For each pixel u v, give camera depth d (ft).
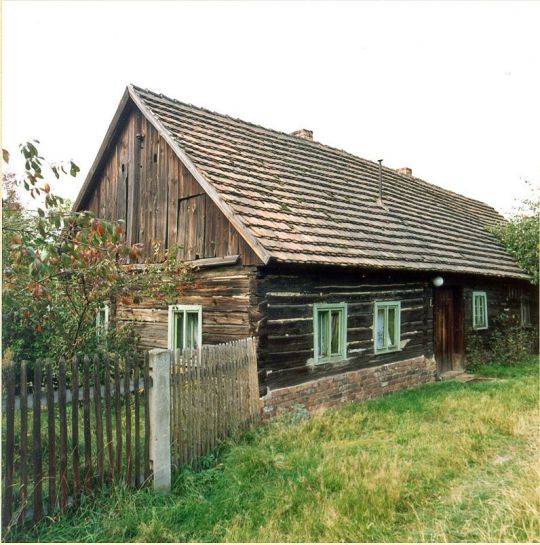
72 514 14.29
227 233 26.91
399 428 22.75
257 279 25.31
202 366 19.44
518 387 31.27
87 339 21.52
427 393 31.40
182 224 30.30
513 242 53.42
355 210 36.50
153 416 16.40
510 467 17.52
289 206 30.22
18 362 19.89
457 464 17.87
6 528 12.79
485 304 46.60
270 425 23.09
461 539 12.87
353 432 22.38
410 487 15.85
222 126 37.06
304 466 17.42
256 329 24.94
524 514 13.35
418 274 36.70
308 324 27.78
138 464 16.03
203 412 19.31
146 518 14.23
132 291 23.03
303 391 26.99
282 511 14.49
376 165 53.52
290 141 43.24
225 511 14.67
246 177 30.63
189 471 17.38
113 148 37.04
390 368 33.76
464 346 42.57
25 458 13.30
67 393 14.44
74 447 14.44
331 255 27.07
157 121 31.04
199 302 28.55
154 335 32.37
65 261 15.28
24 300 18.54
